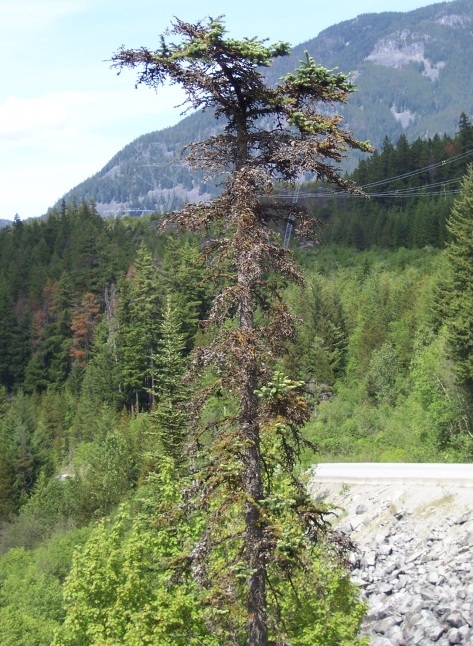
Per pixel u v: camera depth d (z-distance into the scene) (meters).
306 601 14.80
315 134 11.69
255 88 11.92
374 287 86.12
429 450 44.28
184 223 12.02
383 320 74.31
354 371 70.81
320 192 129.12
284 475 15.40
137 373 83.50
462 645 21.25
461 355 44.66
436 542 25.59
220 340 11.54
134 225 158.00
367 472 32.25
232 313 12.17
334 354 70.75
